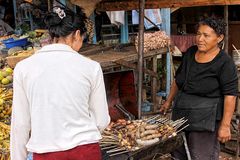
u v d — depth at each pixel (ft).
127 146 7.66
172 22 24.64
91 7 11.25
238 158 12.16
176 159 9.41
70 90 5.46
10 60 11.27
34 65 5.52
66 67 5.51
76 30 5.74
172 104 10.16
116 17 17.75
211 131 8.60
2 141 9.34
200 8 23.56
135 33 20.17
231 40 22.38
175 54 20.01
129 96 10.69
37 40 13.39
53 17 5.68
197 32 8.41
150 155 7.89
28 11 20.34
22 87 5.57
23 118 5.65
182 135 8.56
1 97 10.31
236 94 8.39
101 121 6.00
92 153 5.71
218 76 8.40
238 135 12.03
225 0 8.82
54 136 5.45
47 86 5.42
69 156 5.50
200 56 8.61
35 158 5.57
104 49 13.07
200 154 8.95
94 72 5.74
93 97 5.85
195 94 8.82
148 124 8.62
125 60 11.07
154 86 15.58
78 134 5.57
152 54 13.24
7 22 23.88
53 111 5.42
